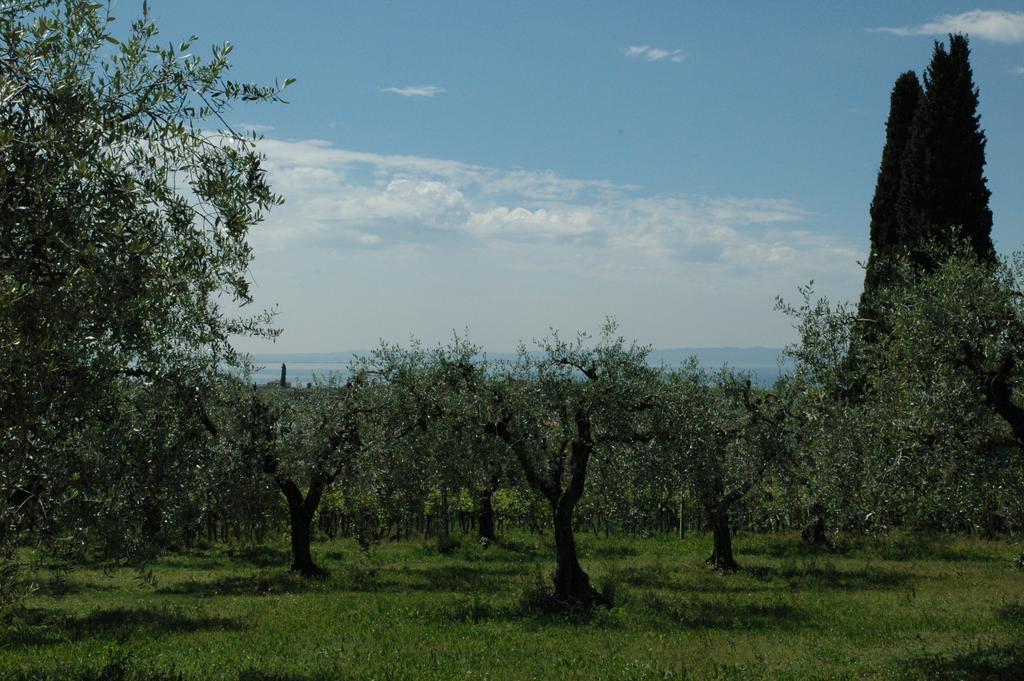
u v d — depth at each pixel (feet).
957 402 47.11
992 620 62.75
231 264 35.55
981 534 122.21
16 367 28.43
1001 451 51.37
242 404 83.05
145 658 50.93
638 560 112.16
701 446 79.87
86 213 28.81
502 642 57.00
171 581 92.58
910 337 50.42
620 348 72.79
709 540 132.26
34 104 28.81
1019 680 44.83
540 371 72.02
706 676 46.73
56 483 34.63
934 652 52.37
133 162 31.65
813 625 63.21
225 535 133.18
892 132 137.18
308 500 96.63
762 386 100.89
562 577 72.95
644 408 73.10
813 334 80.89
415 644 56.39
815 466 78.02
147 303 30.68
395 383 81.61
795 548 120.47
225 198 32.71
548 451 75.92
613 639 58.34
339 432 90.07
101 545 47.29
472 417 74.38
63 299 27.96
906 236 126.52
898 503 52.95
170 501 57.11
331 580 92.12
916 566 100.94
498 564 109.19
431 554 120.67
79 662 48.21
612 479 77.30
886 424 51.13
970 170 124.26
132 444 51.52
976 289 49.65
